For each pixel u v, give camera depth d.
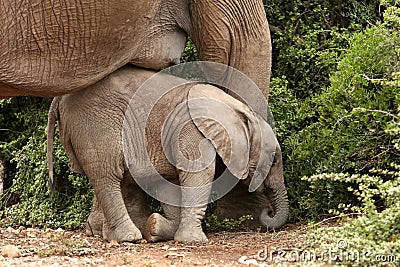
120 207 10.29
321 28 15.22
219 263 8.34
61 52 9.69
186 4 11.04
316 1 15.51
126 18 9.77
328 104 11.72
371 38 11.60
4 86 9.80
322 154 11.73
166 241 10.30
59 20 9.49
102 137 10.27
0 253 9.23
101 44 9.84
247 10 11.09
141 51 10.59
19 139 14.88
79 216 12.66
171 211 10.61
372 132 11.09
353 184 11.20
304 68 14.79
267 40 11.31
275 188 11.06
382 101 11.02
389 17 11.07
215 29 10.98
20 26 9.38
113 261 8.57
